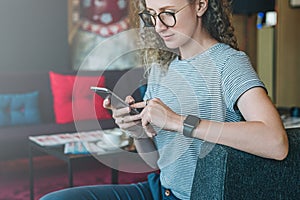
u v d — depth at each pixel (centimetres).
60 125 393
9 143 348
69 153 246
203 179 101
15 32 467
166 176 124
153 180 134
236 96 103
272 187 98
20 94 402
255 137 94
